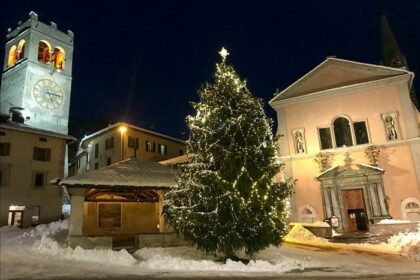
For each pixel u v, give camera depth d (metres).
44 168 34.59
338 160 25.81
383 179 24.16
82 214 15.84
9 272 10.94
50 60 46.75
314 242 21.17
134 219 21.94
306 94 27.81
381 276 11.42
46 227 23.97
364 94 26.19
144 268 12.26
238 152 13.88
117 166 18.73
